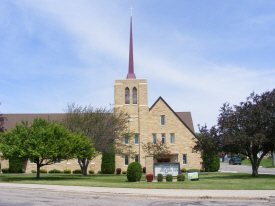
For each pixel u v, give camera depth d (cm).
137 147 4866
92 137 3959
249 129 2906
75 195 1828
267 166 6156
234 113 2938
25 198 1694
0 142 3077
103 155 4881
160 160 4984
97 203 1523
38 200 1619
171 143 4981
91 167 5041
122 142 4362
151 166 2834
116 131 4128
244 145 2986
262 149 3122
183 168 4831
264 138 2722
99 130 3956
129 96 5003
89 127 3947
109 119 4112
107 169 4825
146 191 1892
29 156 2969
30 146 2861
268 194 1700
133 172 2745
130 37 5306
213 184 2273
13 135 2997
